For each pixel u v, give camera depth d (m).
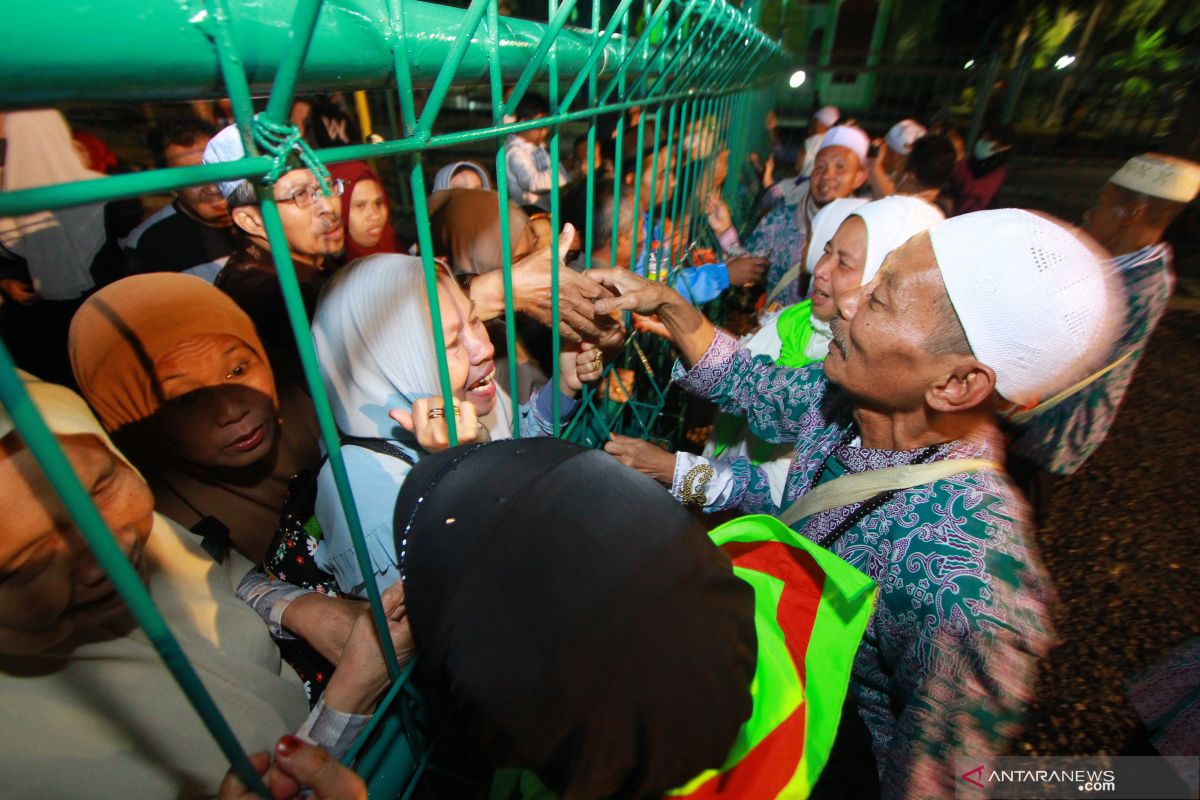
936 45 10.35
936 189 4.08
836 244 1.56
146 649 0.73
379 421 0.98
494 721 0.44
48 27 0.25
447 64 0.49
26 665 0.64
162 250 2.22
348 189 2.37
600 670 0.43
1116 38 9.71
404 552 0.51
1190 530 3.07
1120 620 2.59
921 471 0.97
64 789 0.63
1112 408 1.95
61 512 0.58
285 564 1.16
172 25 0.30
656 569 0.46
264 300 1.67
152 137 2.77
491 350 1.14
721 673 0.47
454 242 1.61
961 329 0.86
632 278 1.43
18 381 0.26
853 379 1.01
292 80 0.35
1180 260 6.16
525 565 0.44
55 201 0.24
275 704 0.88
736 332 4.07
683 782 0.47
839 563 0.75
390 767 0.76
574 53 0.92
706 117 2.31
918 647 0.89
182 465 1.24
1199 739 1.17
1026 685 0.84
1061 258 0.82
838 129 3.22
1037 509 2.24
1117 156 7.75
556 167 0.90
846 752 1.11
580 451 0.53
